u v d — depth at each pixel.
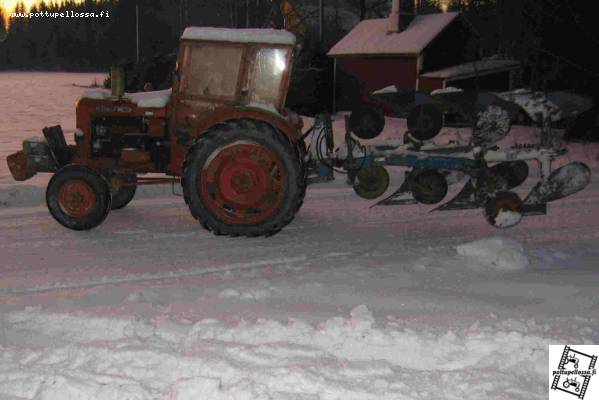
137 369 3.70
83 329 4.40
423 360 3.90
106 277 5.71
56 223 7.71
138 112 7.68
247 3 38.44
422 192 7.80
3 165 11.73
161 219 8.05
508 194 7.43
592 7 17.89
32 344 4.17
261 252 6.63
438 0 38.38
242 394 3.40
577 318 4.67
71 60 123.44
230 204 7.14
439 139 16.59
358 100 24.89
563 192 7.45
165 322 4.46
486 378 3.64
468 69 21.86
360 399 3.40
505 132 7.47
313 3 39.28
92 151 7.81
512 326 4.44
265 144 7.11
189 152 7.15
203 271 5.94
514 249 6.27
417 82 23.22
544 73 19.27
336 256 6.51
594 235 7.46
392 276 5.77
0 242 6.86
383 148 7.84
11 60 123.38
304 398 3.40
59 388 3.46
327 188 10.21
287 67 7.50
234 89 7.50
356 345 4.09
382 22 26.33
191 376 3.62
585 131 17.14
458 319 4.67
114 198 8.46
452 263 6.21
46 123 20.66
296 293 5.26
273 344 4.04
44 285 5.48
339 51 25.34
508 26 20.08
